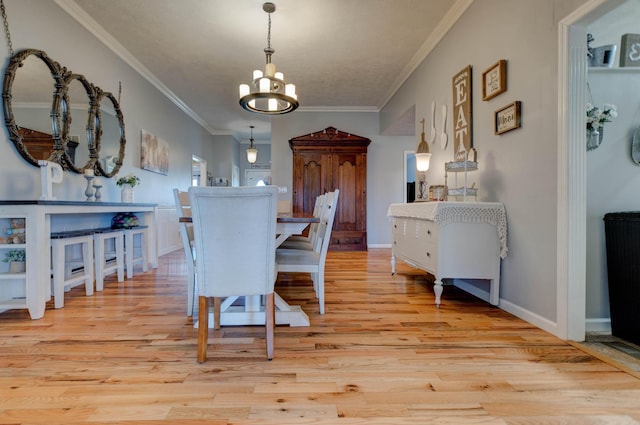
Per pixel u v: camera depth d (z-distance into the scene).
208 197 1.47
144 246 3.70
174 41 3.55
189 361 1.56
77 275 2.94
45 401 1.23
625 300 1.84
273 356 1.61
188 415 1.16
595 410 1.20
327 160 5.66
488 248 2.39
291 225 2.14
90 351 1.66
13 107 2.33
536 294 2.04
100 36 3.34
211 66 4.20
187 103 5.76
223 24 3.22
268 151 9.14
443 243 2.40
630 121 2.04
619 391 1.32
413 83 4.25
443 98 3.34
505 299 2.36
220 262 1.53
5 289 2.35
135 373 1.44
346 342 1.79
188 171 6.30
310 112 6.06
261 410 1.19
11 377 1.41
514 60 2.22
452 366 1.52
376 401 1.25
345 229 5.66
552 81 1.88
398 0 2.85
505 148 2.33
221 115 6.51
